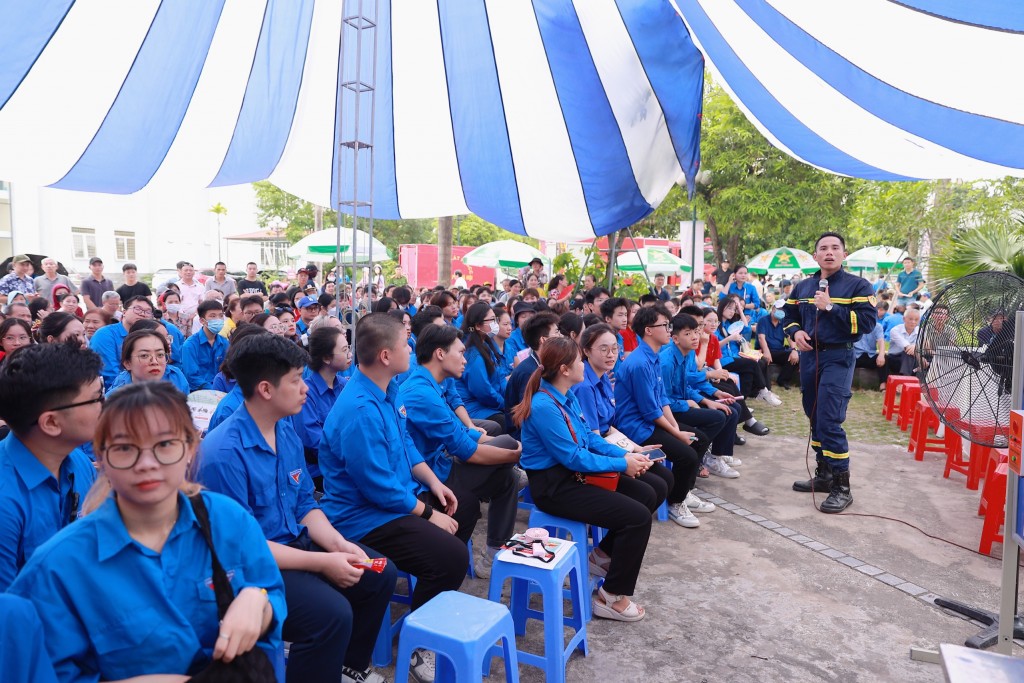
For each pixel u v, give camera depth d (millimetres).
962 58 4047
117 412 1476
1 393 1877
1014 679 1910
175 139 5664
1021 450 2697
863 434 7391
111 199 24078
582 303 8477
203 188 6352
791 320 5414
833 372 5102
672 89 6285
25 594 1496
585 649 3092
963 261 6621
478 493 3592
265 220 30062
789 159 18766
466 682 2219
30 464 1964
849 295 4984
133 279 10664
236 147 6141
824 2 4250
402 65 6141
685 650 3158
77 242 22672
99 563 1532
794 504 5152
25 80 4629
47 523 1979
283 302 7480
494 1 5613
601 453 3641
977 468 5418
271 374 2367
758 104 5797
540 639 3238
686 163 7047
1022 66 3875
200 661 1636
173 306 7707
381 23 5855
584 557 3408
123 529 1552
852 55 4520
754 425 7281
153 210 26234
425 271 26141
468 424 4441
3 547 1870
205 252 30828
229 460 2348
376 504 2840
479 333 5211
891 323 10078
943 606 3541
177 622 1593
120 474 1482
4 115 4750
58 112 4922
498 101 6289
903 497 5312
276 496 2502
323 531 2564
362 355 2879
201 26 5055
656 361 4734
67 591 1503
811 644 3229
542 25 5676
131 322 5332
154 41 4953
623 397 4645
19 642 1336
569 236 7273
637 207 6945
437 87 6289
